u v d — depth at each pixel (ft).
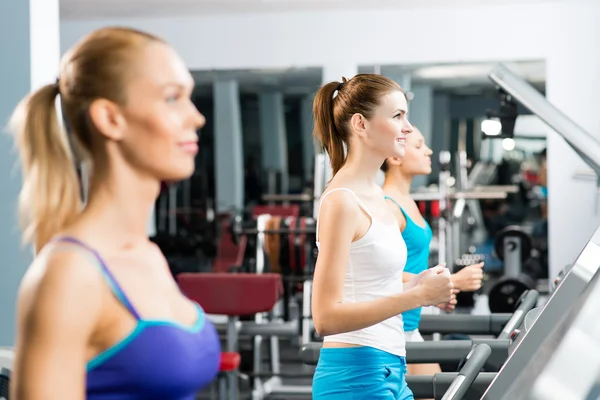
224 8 26.50
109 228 3.73
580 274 5.07
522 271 27.48
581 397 3.05
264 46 27.40
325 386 7.94
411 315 11.69
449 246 27.02
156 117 3.72
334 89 8.29
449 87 26.89
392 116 7.87
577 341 3.28
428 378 10.05
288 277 21.59
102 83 3.68
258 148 28.37
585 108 25.96
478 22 26.43
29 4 12.39
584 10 25.81
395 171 12.40
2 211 12.12
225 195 28.86
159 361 3.59
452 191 27.55
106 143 3.76
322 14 27.12
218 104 28.12
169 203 29.30
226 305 16.81
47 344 3.37
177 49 27.66
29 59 12.41
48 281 3.42
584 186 26.35
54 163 3.85
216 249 29.22
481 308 27.94
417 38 26.71
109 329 3.56
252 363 20.59
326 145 8.39
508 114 12.45
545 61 26.12
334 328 7.32
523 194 27.53
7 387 7.52
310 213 28.43
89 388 3.55
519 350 4.82
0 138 12.07
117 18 27.68
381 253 7.73
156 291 3.74
